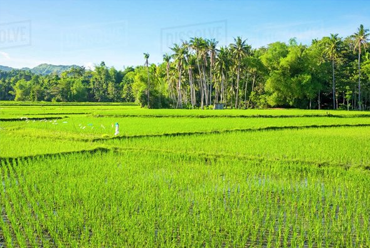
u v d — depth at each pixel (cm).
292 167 1645
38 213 1038
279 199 1223
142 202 1154
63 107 7869
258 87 8369
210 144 2178
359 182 1417
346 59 8381
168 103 8094
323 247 888
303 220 1043
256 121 3653
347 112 4975
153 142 2262
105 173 1523
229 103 8644
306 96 7562
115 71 16338
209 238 920
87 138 2377
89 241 895
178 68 7988
